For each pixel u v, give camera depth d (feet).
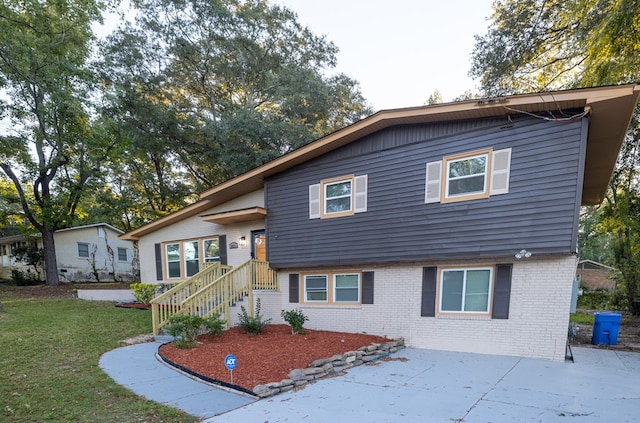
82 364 19.76
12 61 48.32
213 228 42.73
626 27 30.19
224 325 29.45
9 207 71.41
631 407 13.69
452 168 24.75
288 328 30.66
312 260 31.78
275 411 13.71
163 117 58.23
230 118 56.80
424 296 26.22
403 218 26.71
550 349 21.31
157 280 48.01
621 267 45.39
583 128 20.04
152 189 77.41
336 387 16.67
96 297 47.75
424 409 13.71
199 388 16.55
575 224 20.01
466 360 21.79
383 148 27.99
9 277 76.59
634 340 28.40
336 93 63.21
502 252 22.31
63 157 58.95
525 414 13.07
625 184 44.45
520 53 47.44
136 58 57.36
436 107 23.76
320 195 31.55
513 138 22.34
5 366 18.80
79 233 74.74
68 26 51.39
